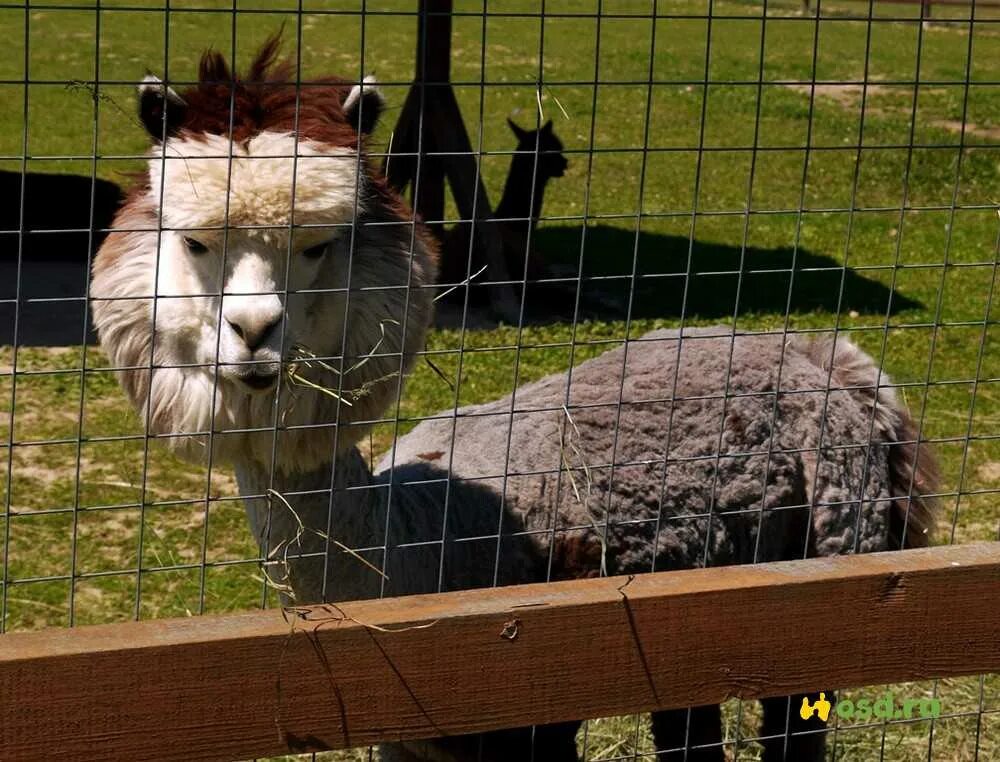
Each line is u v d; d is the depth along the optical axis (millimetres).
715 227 12516
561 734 3346
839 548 3666
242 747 1998
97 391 7609
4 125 14742
